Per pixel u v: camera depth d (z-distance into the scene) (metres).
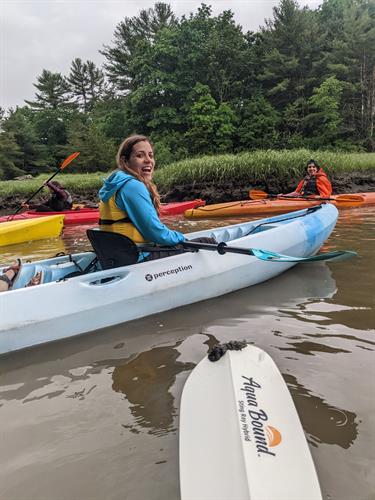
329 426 1.47
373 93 27.61
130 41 41.50
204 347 2.15
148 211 2.53
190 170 10.73
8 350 2.18
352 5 31.97
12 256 4.93
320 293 2.91
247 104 27.48
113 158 32.72
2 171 32.47
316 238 3.80
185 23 29.67
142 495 1.22
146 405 1.67
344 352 2.00
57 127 40.97
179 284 2.71
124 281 2.53
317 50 28.97
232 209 7.46
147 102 29.14
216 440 1.31
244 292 3.04
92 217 7.51
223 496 1.09
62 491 1.25
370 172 11.69
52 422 1.59
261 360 1.74
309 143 25.98
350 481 1.23
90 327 2.41
